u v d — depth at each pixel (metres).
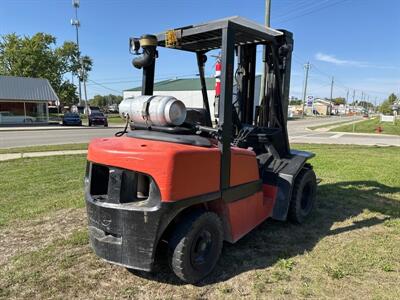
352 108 135.88
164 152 2.89
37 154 11.77
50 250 4.00
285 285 3.33
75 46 56.84
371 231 4.75
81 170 8.74
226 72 3.33
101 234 3.19
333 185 7.35
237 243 4.27
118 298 3.10
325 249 4.13
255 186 4.04
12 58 51.06
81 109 59.91
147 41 3.66
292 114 85.12
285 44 4.52
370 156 12.26
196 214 3.25
